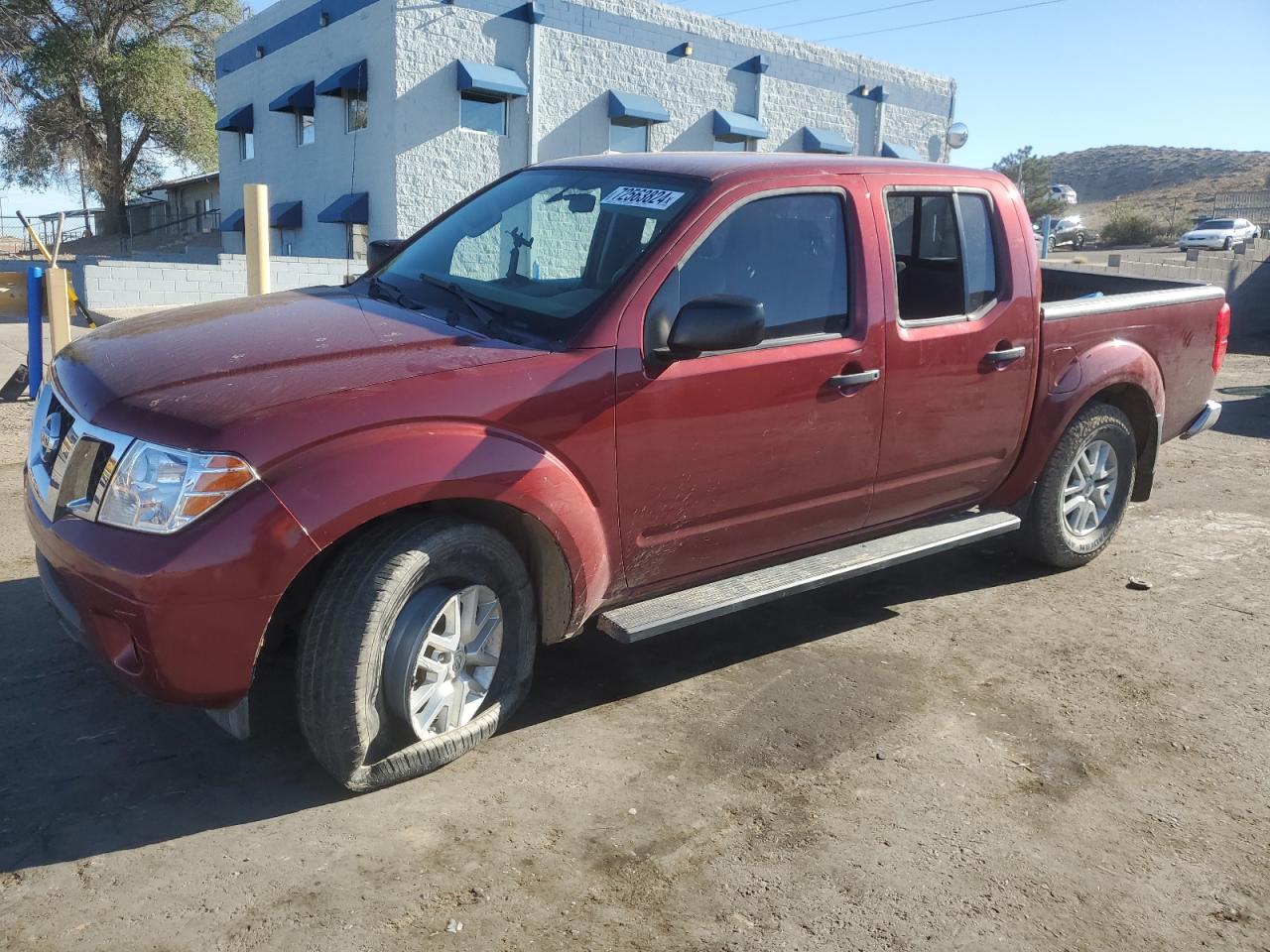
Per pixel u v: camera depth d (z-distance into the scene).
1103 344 4.93
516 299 3.54
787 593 3.75
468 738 3.19
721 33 24.45
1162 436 5.47
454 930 2.49
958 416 4.29
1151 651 4.32
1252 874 2.85
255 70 25.53
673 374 3.36
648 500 3.40
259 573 2.62
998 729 3.61
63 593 2.90
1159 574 5.29
